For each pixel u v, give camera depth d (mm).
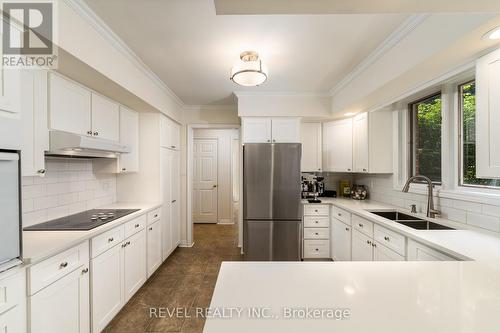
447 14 1412
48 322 1354
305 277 943
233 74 2127
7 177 1094
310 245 3324
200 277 2875
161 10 1559
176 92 3289
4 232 1084
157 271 3043
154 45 2014
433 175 2428
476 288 848
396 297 794
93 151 2111
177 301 2361
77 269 1587
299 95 3312
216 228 5293
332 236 3260
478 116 1438
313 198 3684
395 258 1870
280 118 3361
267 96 3316
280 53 2150
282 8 1155
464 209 1936
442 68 1736
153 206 2781
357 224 2562
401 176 2861
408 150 2764
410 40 1733
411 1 1087
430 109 2480
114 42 1881
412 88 2285
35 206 1924
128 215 2260
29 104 1519
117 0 1464
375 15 1613
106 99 2330
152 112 3035
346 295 810
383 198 3145
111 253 1964
